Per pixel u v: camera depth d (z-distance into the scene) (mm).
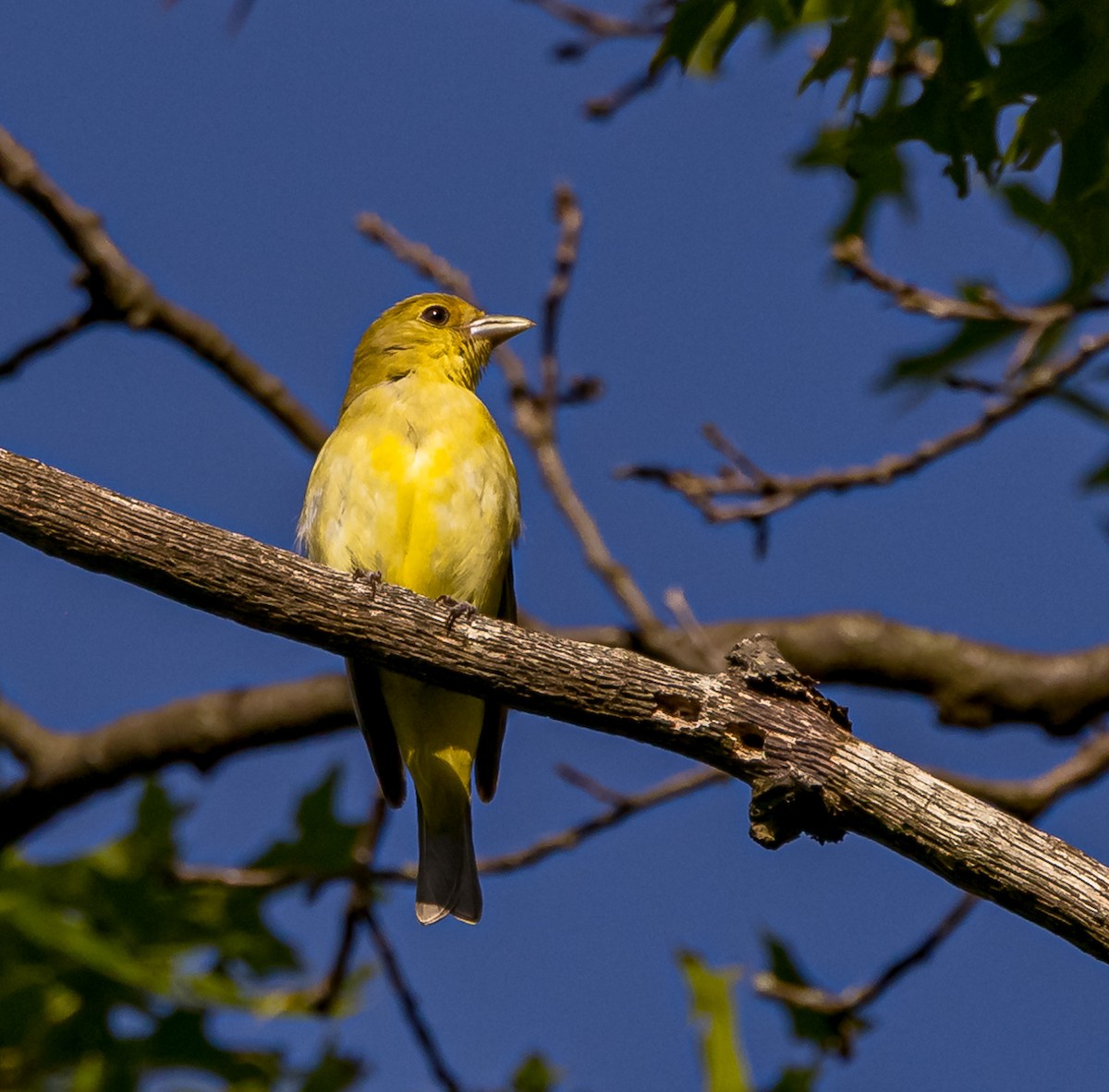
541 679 8133
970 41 8609
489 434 11914
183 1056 12398
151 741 13883
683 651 12961
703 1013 11008
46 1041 12242
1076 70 8453
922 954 11867
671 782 12617
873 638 14375
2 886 12406
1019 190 12383
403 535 11430
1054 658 14344
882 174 12461
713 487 12844
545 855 12469
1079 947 7605
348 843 13008
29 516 7805
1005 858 7609
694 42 8703
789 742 7848
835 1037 11906
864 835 7867
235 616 8164
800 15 9070
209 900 12617
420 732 11703
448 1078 12336
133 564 7945
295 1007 12484
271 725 13930
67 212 13211
